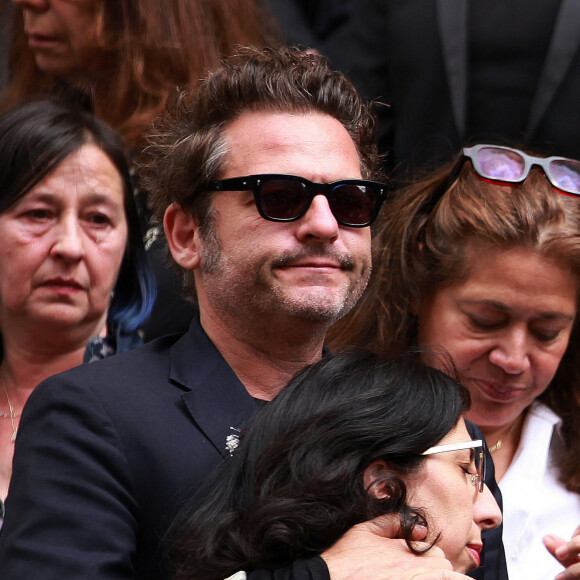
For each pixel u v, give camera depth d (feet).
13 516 23.44
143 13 37.91
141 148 35.29
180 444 24.13
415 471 21.44
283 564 20.42
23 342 31.50
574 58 43.42
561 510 34.53
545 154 43.60
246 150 25.09
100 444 23.79
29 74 41.55
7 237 30.58
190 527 21.79
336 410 21.56
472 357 33.14
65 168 30.68
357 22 47.01
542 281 32.45
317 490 20.51
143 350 26.45
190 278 28.68
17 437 25.07
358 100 27.20
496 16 43.93
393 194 38.04
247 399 25.11
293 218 24.50
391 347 33.99
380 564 20.08
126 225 32.19
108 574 22.30
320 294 24.40
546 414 35.65
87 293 31.01
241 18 40.42
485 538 28.30
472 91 44.42
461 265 33.12
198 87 27.37
